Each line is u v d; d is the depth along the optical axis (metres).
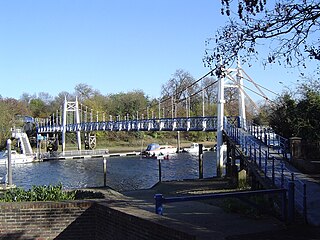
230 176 30.03
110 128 62.06
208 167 51.94
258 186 19.58
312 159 22.09
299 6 10.16
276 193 11.98
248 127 31.69
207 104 67.38
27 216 10.60
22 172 53.44
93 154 76.69
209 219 14.58
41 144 91.19
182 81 66.44
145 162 61.97
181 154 72.38
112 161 66.06
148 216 8.76
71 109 90.19
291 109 26.73
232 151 29.83
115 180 42.47
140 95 91.56
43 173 51.97
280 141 23.97
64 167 59.09
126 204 10.52
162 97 69.19
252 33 10.77
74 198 13.40
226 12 10.33
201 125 41.31
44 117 112.25
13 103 108.12
